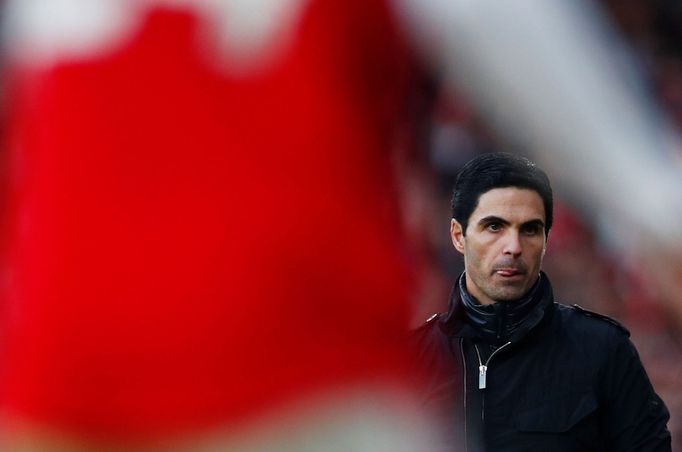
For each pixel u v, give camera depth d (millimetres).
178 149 3707
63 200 3717
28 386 3701
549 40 3135
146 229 3693
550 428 8516
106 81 3732
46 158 3744
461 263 16781
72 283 3691
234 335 3682
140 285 3682
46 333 3688
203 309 3674
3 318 3816
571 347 8617
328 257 3738
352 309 3770
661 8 24672
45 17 3809
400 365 3848
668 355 14586
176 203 3701
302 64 3697
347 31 3684
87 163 3721
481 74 3203
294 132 3713
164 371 3672
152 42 3727
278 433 3713
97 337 3674
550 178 3264
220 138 3713
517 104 3178
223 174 3703
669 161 3180
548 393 8562
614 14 23656
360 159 3758
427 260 16359
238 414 3686
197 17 3727
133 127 3717
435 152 17016
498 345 8633
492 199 8617
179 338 3674
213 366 3676
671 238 3197
